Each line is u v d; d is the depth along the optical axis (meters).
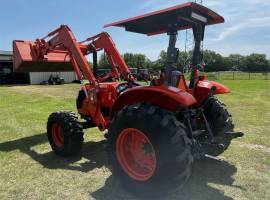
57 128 5.30
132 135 3.78
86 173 4.50
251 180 4.18
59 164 4.88
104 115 5.26
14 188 4.04
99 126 5.11
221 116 4.53
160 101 3.66
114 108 4.11
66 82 30.47
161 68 4.05
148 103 3.68
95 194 3.83
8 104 12.34
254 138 6.24
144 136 3.53
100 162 4.95
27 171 4.60
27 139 6.43
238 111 9.64
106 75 5.82
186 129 3.57
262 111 9.62
